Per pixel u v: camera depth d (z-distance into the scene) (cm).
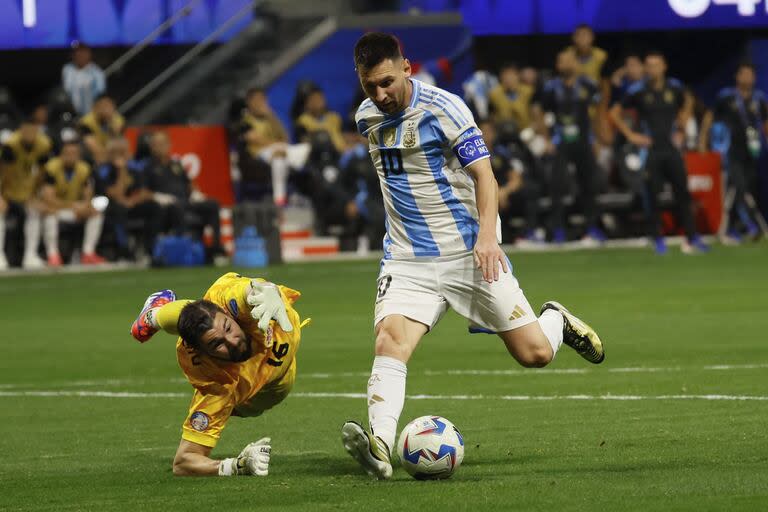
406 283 2331
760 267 7000
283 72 9575
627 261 7638
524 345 2362
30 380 3659
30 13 9225
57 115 8512
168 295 2298
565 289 5972
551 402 2997
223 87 9581
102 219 8288
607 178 9344
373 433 2222
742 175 8931
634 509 1848
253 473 2200
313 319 5097
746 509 1831
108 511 1955
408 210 2334
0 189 8100
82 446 2598
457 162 2320
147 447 2577
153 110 9394
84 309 5756
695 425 2608
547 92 8925
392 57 2264
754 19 10019
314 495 2022
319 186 8931
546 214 9219
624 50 10538
